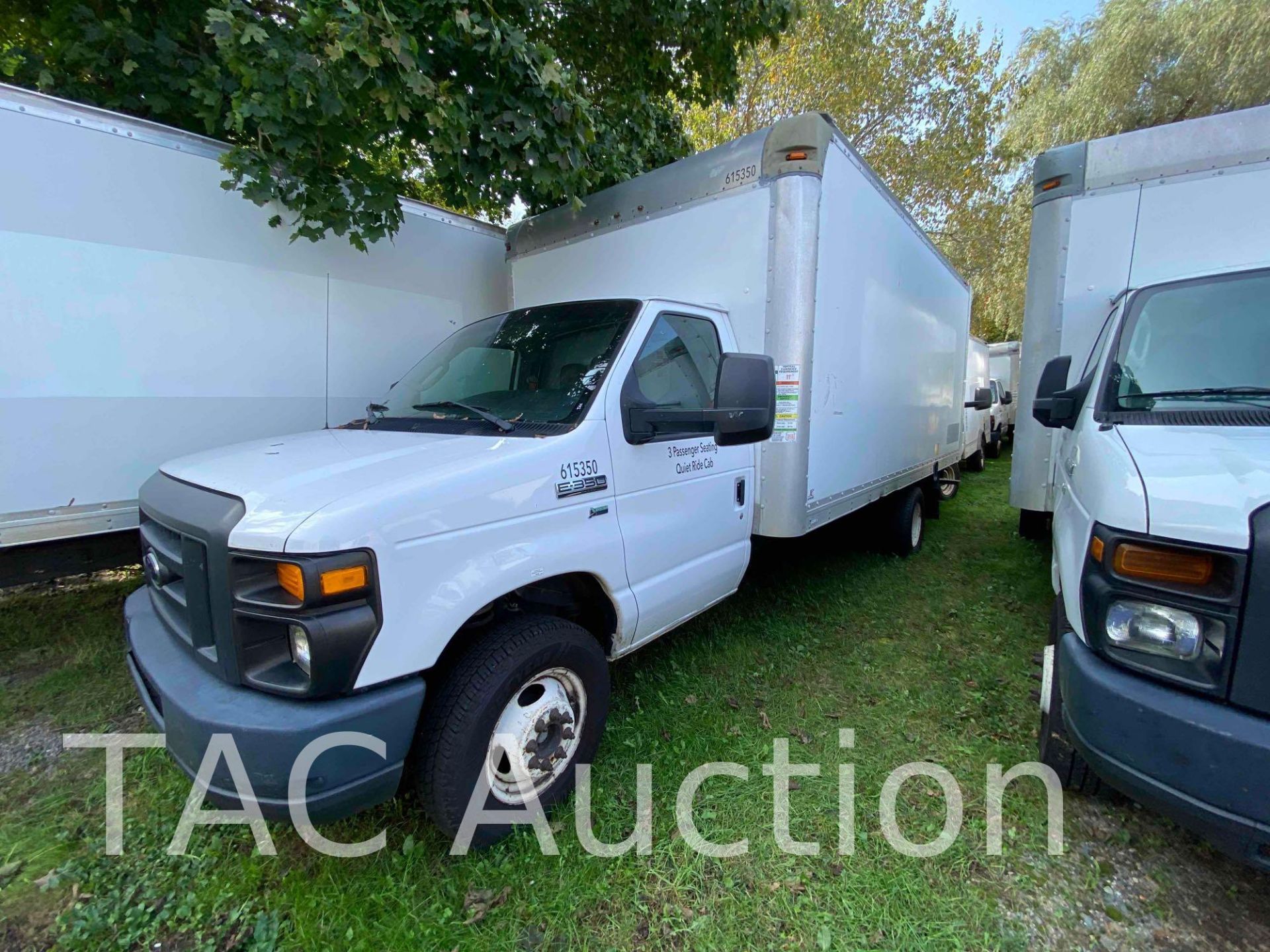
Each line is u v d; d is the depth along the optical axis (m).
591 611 2.76
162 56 4.13
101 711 3.16
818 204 3.38
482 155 4.00
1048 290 4.34
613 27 5.95
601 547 2.46
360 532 1.72
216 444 3.74
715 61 6.26
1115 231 4.08
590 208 4.35
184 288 3.56
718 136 15.78
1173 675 1.75
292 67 3.39
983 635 4.13
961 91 17.30
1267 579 1.61
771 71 16.00
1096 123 14.57
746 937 1.91
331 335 4.23
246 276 3.81
